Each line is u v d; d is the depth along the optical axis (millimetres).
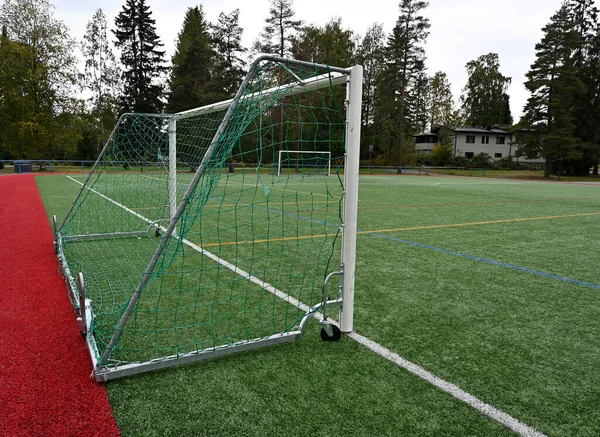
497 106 65750
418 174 38062
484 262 5191
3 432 1846
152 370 2408
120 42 41312
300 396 2164
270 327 3039
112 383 2273
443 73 65188
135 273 4344
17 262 4781
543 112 35125
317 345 2785
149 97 40625
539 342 2922
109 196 10820
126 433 1854
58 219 7918
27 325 3031
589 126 39219
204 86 37344
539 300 3818
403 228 7637
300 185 15891
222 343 2746
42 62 30516
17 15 29328
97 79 42094
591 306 3680
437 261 5195
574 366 2582
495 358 2658
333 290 3924
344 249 2891
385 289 4051
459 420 1994
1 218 8039
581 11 40750
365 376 2381
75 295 3232
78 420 1942
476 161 44406
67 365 2463
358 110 2715
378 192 16031
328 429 1899
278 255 5285
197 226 7305
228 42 38406
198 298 3635
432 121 66750
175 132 5895
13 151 30953
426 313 3432
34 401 2090
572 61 37562
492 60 66250
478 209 10859
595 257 5570
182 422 1935
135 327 2996
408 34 37375
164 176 7480
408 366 2514
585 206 12156
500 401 2170
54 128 31078
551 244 6414
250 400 2119
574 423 2002
